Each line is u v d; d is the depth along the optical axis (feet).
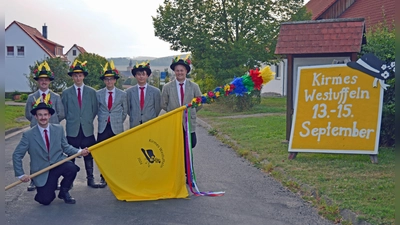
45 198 22.80
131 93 27.30
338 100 31.86
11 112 85.10
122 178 23.88
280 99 106.73
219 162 34.37
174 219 20.62
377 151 30.55
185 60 26.71
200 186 26.73
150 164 24.09
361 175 27.22
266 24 81.51
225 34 81.10
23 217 21.08
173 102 26.71
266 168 30.60
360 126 31.17
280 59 85.92
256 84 25.48
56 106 26.30
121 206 22.82
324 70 32.40
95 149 23.57
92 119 27.09
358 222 19.36
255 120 61.26
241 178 28.76
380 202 21.66
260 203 23.07
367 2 91.91
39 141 22.68
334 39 37.29
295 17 82.33
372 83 31.24
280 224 19.80
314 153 33.76
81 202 23.63
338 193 23.43
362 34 37.11
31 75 134.62
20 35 174.09
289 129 40.16
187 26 81.61
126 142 23.86
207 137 49.80
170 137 24.29
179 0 82.12
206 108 87.20
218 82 82.58
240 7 80.38
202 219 20.58
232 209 22.07
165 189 24.39
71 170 23.15
